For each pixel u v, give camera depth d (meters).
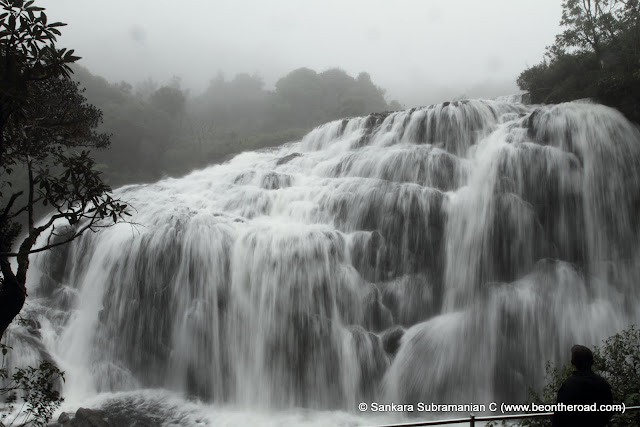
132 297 17.02
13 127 8.06
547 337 14.16
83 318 18.00
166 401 14.97
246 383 15.38
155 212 20.11
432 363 14.73
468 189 17.77
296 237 16.67
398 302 16.44
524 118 19.75
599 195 16.64
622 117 18.00
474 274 16.25
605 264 15.86
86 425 12.35
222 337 15.92
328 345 15.43
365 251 17.27
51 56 6.66
